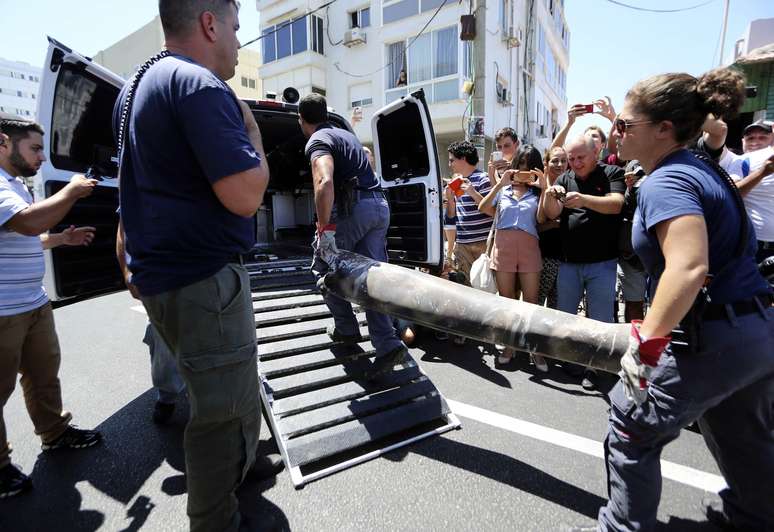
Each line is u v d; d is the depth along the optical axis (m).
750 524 1.60
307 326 3.03
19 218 1.82
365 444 2.35
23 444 2.43
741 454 1.48
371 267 2.27
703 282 1.17
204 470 1.44
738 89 1.25
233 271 1.39
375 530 1.76
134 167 1.30
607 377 3.20
